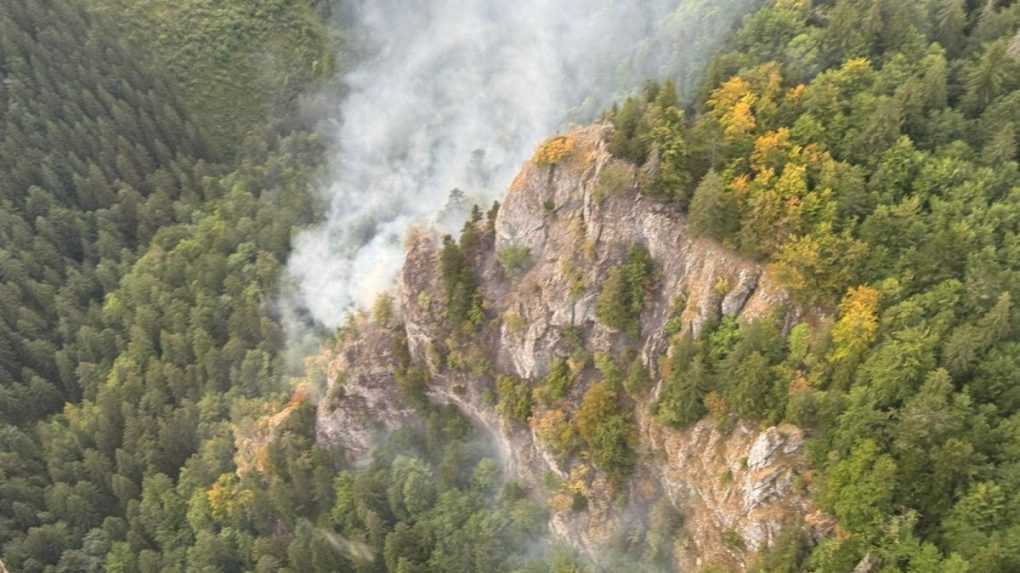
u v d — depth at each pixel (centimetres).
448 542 10144
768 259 7475
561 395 9375
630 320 8694
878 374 6244
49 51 16575
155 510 12050
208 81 18212
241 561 11706
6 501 12475
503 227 10025
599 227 8888
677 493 8312
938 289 6406
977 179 6906
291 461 11588
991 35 7962
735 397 7281
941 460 5784
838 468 6303
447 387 10888
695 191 7944
